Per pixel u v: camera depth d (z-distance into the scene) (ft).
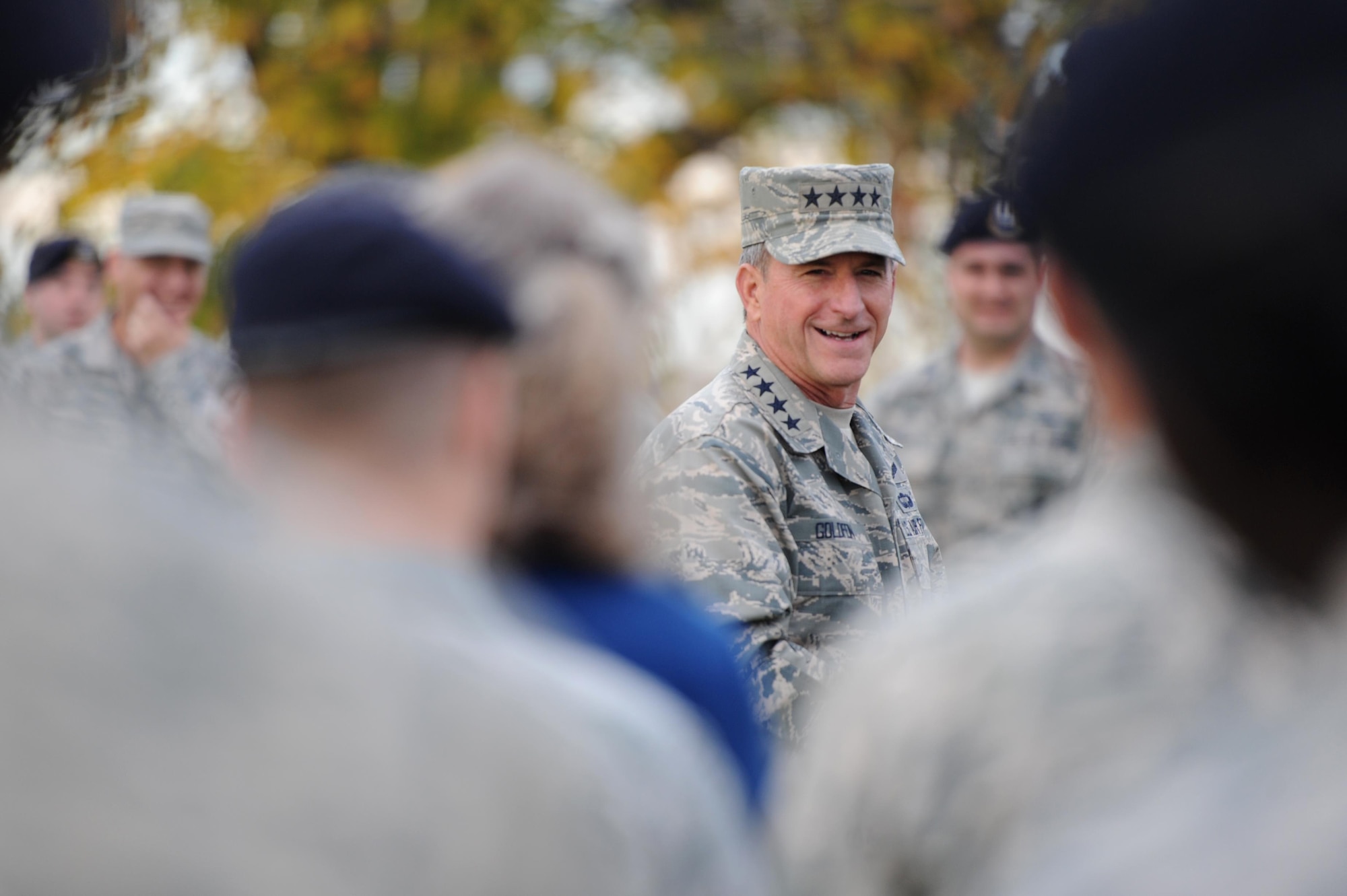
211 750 5.76
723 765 11.19
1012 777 7.41
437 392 7.29
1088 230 7.31
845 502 20.48
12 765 5.57
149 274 31.17
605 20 60.03
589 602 11.27
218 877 5.68
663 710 7.27
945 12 59.57
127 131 50.96
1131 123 7.14
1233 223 6.86
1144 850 5.98
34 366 16.44
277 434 7.27
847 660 19.42
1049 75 7.91
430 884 6.02
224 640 5.87
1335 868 5.39
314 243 7.23
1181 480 7.43
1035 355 32.58
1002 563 8.31
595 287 11.16
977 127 53.47
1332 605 6.79
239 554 6.07
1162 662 7.18
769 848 8.64
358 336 7.13
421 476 7.26
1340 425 6.90
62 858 5.56
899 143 59.57
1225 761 6.09
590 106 58.85
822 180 20.74
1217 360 7.01
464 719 6.29
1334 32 6.80
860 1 60.39
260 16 57.21
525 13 58.34
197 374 30.30
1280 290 6.84
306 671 5.98
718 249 55.72
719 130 60.59
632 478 11.98
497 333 7.41
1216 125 6.94
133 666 5.70
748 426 19.84
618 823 6.50
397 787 6.03
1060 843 6.54
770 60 59.93
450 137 57.00
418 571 6.95
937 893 7.73
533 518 11.25
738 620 18.57
